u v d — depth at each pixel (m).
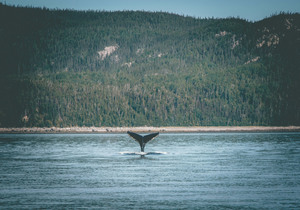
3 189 153.62
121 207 126.94
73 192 148.38
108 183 165.38
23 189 153.62
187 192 147.88
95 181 169.75
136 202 133.25
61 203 131.88
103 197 140.38
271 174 186.50
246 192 147.38
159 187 157.00
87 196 142.00
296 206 127.38
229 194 144.38
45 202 133.12
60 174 188.12
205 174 186.88
